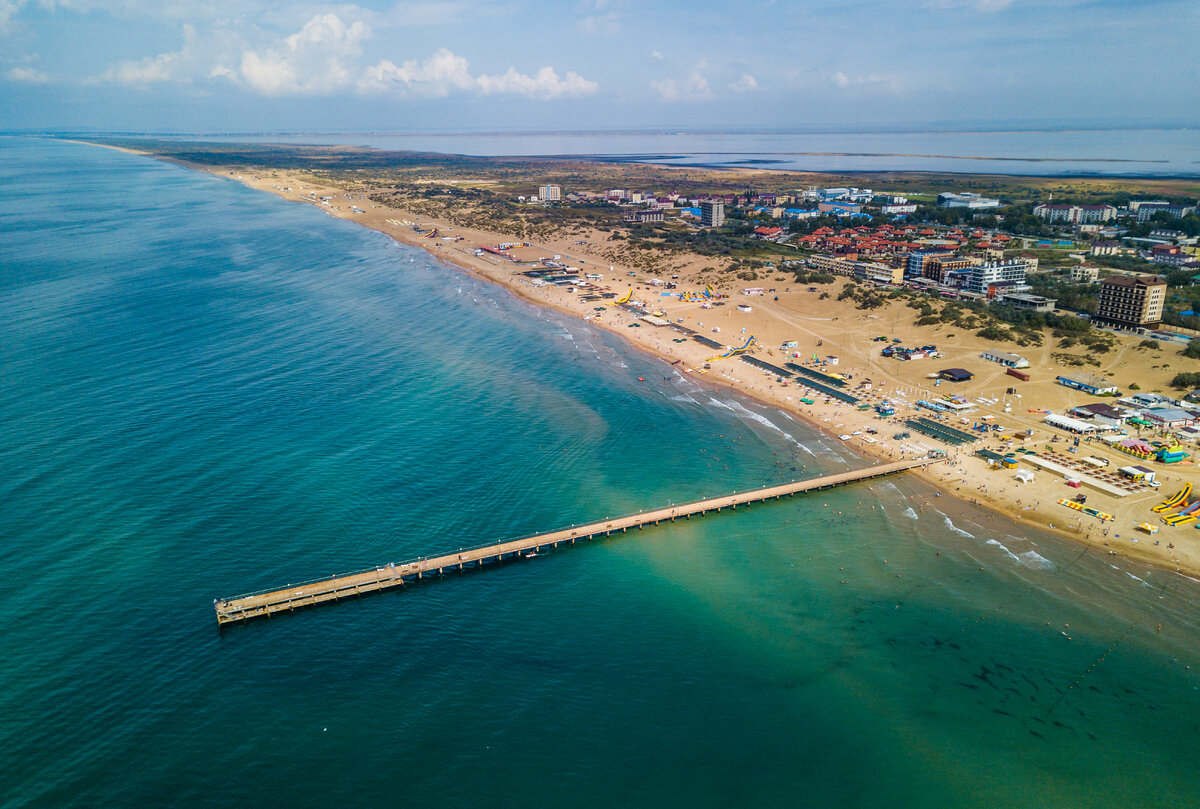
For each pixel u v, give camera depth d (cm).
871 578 10112
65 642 8262
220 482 11844
